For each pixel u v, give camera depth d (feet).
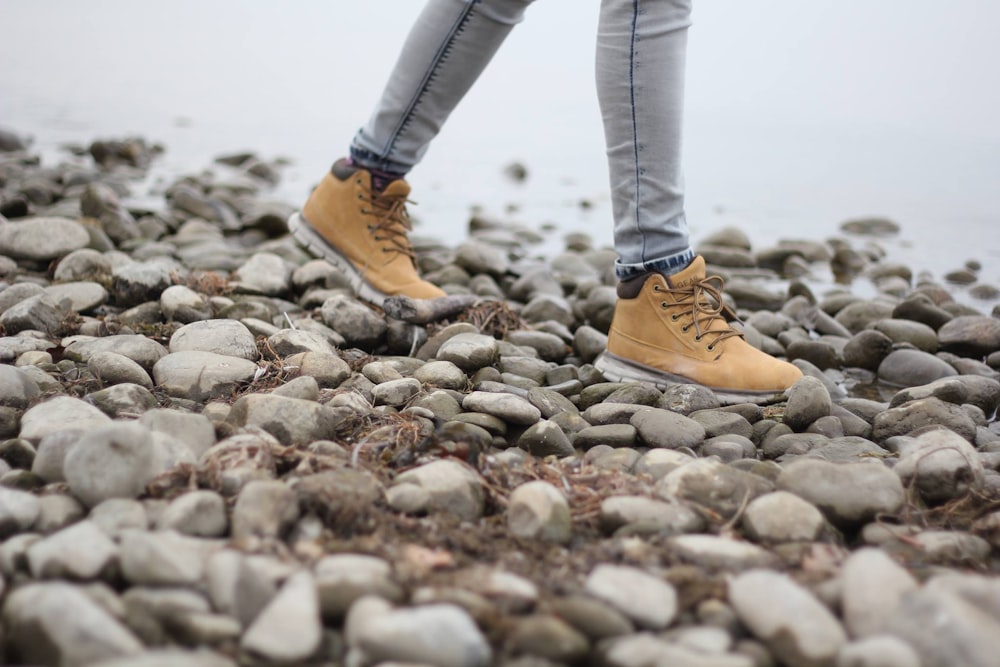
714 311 7.75
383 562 4.31
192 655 3.46
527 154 24.62
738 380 7.59
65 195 15.67
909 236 16.20
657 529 4.83
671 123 7.13
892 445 6.64
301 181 19.99
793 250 14.02
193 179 17.90
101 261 9.77
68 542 4.14
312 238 8.95
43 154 21.08
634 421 6.61
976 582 4.02
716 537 4.77
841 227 16.67
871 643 3.59
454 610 3.76
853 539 5.24
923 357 8.80
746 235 15.31
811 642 3.76
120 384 6.31
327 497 4.73
